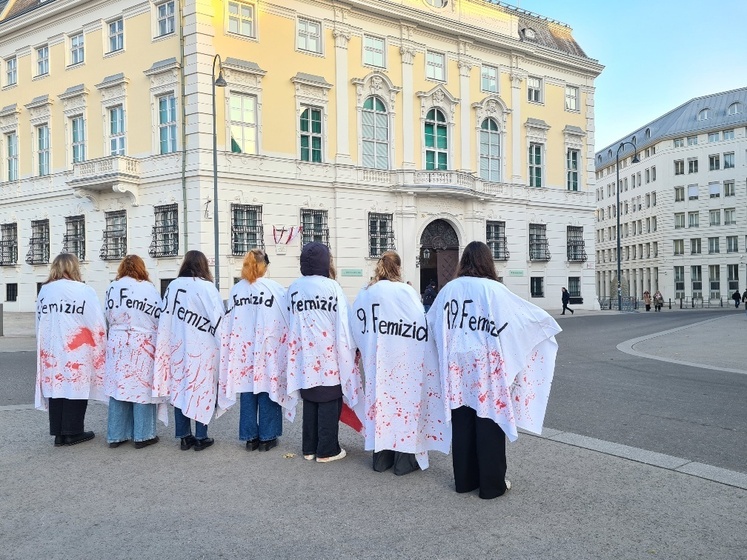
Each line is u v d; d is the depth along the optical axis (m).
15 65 32.81
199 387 6.53
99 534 4.43
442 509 4.83
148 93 27.28
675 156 72.62
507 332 5.01
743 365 12.70
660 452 6.32
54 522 4.66
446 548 4.13
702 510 4.69
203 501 5.05
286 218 28.14
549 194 38.50
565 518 4.59
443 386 5.23
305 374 6.06
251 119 27.31
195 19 25.64
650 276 76.50
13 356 15.63
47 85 31.12
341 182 29.56
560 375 11.74
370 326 5.79
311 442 6.25
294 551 4.12
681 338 18.94
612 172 86.00
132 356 6.63
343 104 29.86
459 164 34.00
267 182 27.52
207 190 25.91
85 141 29.56
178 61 26.22
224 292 26.09
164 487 5.41
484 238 34.69
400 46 31.83
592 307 40.53
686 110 73.69
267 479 5.61
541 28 39.97
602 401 9.07
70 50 30.34
